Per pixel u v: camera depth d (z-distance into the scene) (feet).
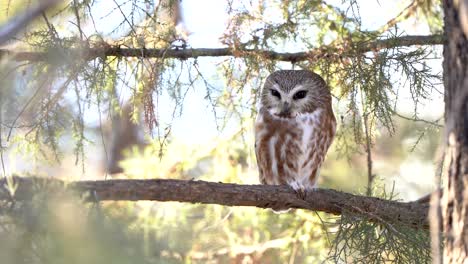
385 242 26.94
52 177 20.65
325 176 41.37
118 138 42.27
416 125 35.81
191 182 24.54
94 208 19.60
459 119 21.33
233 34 29.78
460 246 21.44
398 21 33.35
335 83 32.68
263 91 33.83
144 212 34.53
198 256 36.01
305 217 38.17
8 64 22.75
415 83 28.71
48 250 16.34
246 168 39.75
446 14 22.15
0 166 23.31
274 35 30.22
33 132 26.73
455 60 21.49
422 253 26.84
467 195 21.31
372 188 29.94
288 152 33.99
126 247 15.97
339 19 31.55
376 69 29.27
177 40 28.91
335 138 36.76
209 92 28.86
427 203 27.58
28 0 25.86
